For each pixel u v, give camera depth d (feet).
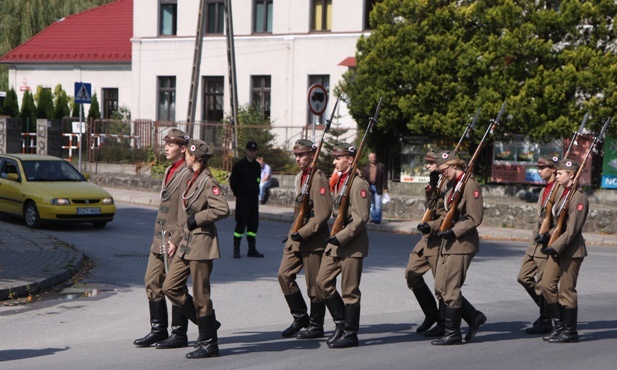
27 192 69.87
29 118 144.05
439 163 32.58
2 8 181.27
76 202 69.05
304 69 127.34
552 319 34.17
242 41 132.16
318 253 32.94
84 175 75.41
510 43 80.43
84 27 165.48
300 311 33.76
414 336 34.04
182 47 137.69
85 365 28.55
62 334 34.19
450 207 32.22
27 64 162.40
